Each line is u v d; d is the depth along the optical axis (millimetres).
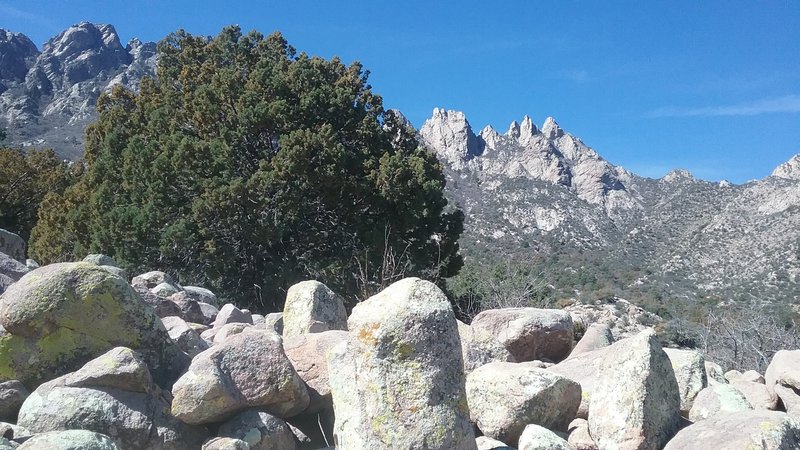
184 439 4801
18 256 11508
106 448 3840
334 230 21422
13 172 34125
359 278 17641
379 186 20672
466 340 6586
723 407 5012
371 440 4062
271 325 7906
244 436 4789
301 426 5414
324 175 19766
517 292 15523
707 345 13203
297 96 22562
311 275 19938
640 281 43219
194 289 10742
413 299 4332
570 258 54406
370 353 4230
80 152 79000
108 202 21781
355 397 4230
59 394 4715
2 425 4488
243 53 26344
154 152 21328
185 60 27766
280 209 19859
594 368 6012
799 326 13516
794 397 5895
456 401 4176
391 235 20438
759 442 3947
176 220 20047
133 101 28922
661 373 4918
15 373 5086
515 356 7738
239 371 5035
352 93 23078
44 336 5172
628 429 4707
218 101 22297
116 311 5359
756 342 12695
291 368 5152
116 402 4738
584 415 5434
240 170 21109
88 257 10523
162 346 5488
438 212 21453
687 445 4289
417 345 4195
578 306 19062
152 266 20078
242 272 20469
